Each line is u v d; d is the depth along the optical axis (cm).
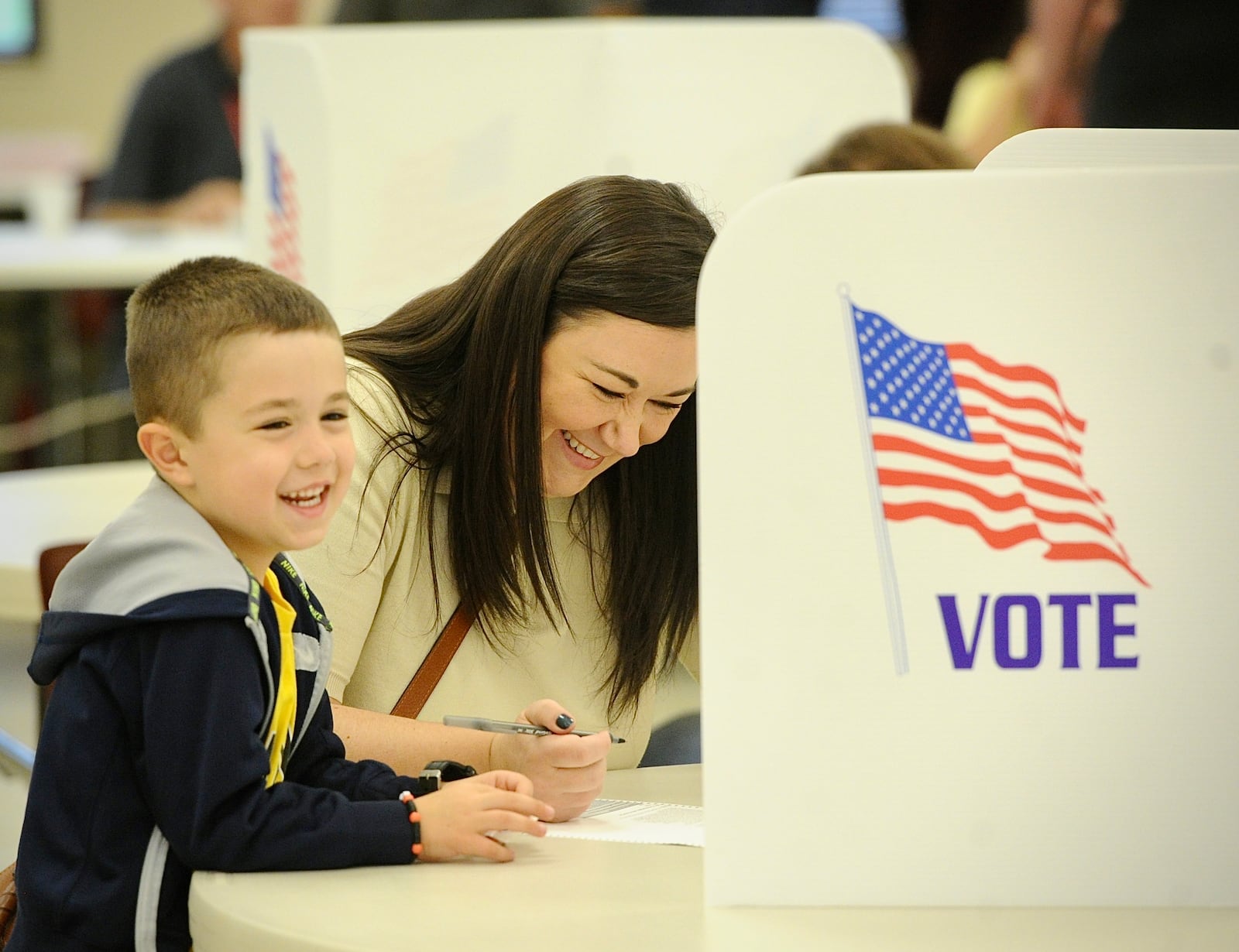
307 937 299
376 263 812
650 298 430
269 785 345
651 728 571
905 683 313
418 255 820
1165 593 314
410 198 816
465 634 480
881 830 314
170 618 330
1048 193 311
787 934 300
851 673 312
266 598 358
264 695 349
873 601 312
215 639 333
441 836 348
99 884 335
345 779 378
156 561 339
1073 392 313
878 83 874
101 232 1692
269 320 341
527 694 494
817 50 865
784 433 310
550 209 451
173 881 342
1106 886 315
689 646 534
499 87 822
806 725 313
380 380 468
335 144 806
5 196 2088
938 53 1323
